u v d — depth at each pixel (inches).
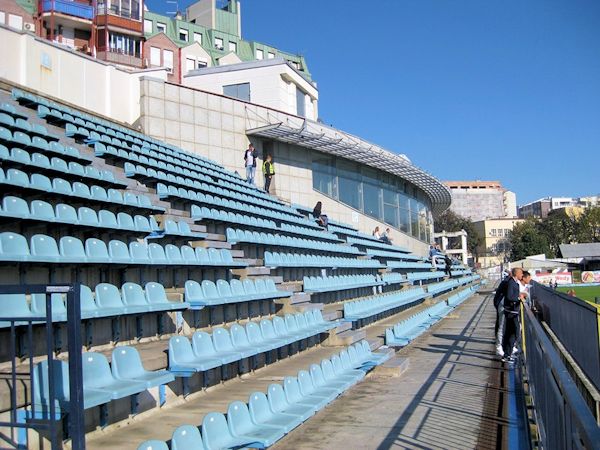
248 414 206.4
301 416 220.5
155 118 705.0
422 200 1489.9
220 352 272.8
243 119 817.5
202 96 762.8
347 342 424.5
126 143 560.4
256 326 324.8
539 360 201.6
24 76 537.0
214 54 2279.8
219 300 328.8
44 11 1592.0
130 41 1712.6
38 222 285.0
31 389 147.8
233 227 536.4
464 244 2728.8
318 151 992.2
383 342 465.1
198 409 239.1
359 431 242.7
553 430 147.6
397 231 1279.5
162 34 1895.9
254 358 326.0
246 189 716.0
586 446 83.7
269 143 881.5
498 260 3695.9
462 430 240.7
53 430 140.1
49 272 268.4
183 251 372.5
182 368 232.5
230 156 794.8
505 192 5457.7
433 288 924.6
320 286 541.6
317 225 810.8
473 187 5295.3
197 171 645.3
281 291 448.5
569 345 502.6
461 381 343.9
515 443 221.5
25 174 316.2
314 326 410.9
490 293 1348.4
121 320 269.6
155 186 491.8
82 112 581.6
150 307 271.4
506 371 372.5
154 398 230.4
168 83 722.8
